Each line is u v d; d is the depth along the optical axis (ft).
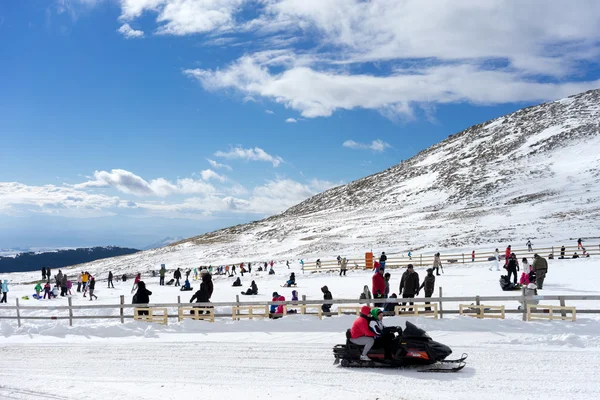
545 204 249.14
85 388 35.37
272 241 282.56
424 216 277.85
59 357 46.73
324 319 55.52
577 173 304.71
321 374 37.19
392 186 414.41
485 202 288.71
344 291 100.48
